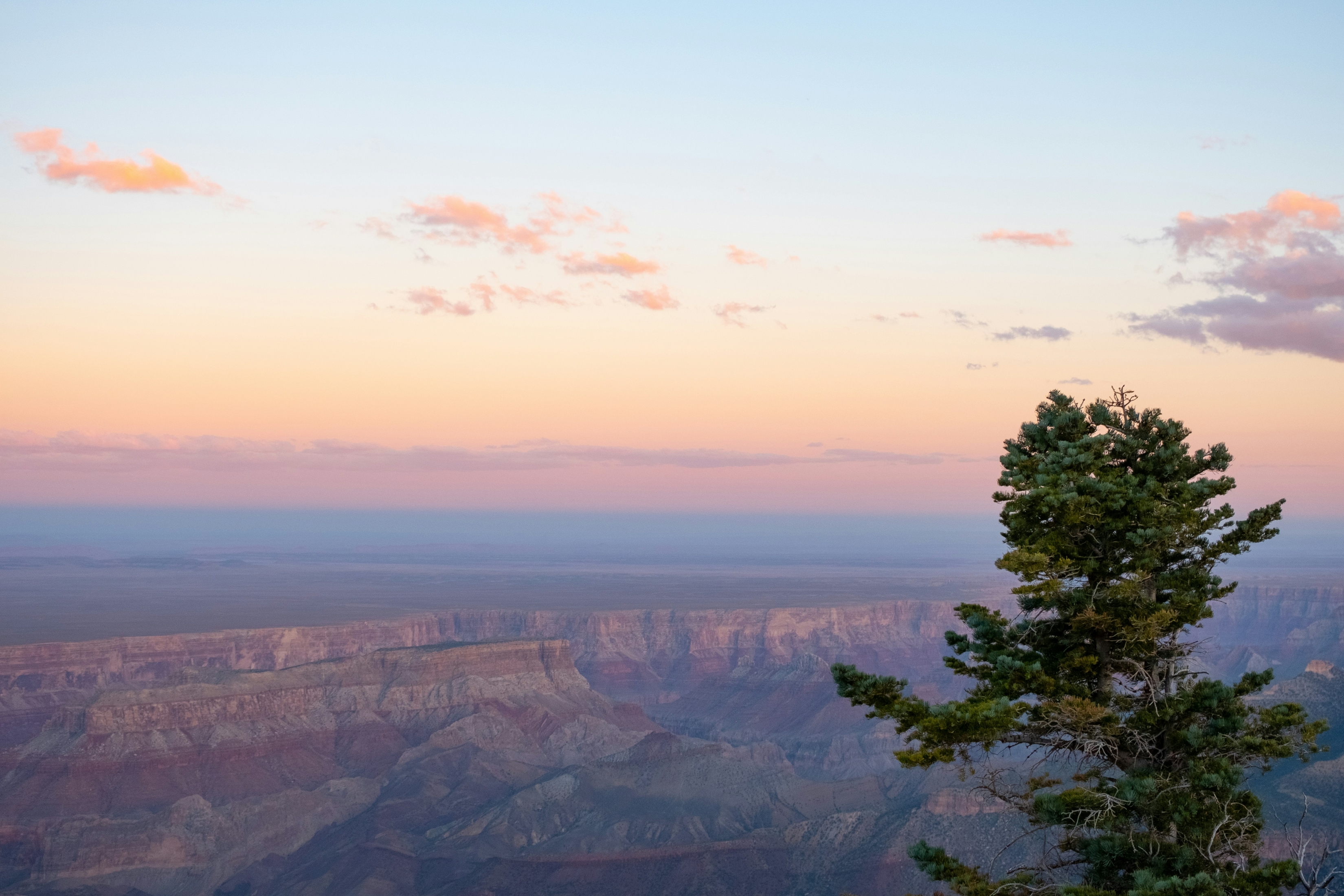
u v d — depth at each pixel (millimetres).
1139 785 29844
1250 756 30859
